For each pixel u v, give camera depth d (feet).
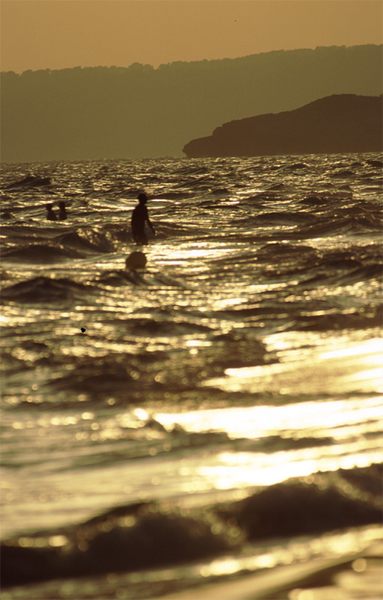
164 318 179.83
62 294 207.00
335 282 222.07
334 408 115.65
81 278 228.84
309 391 124.26
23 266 275.18
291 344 155.22
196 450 99.66
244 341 156.66
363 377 131.95
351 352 147.74
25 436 106.52
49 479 91.25
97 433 106.83
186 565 69.10
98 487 88.38
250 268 249.96
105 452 99.66
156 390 125.59
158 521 74.38
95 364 140.15
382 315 174.91
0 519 80.02
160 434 105.81
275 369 137.28
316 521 75.92
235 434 104.94
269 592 63.72
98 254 303.68
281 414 113.50
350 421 109.60
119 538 71.82
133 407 117.60
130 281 225.56
